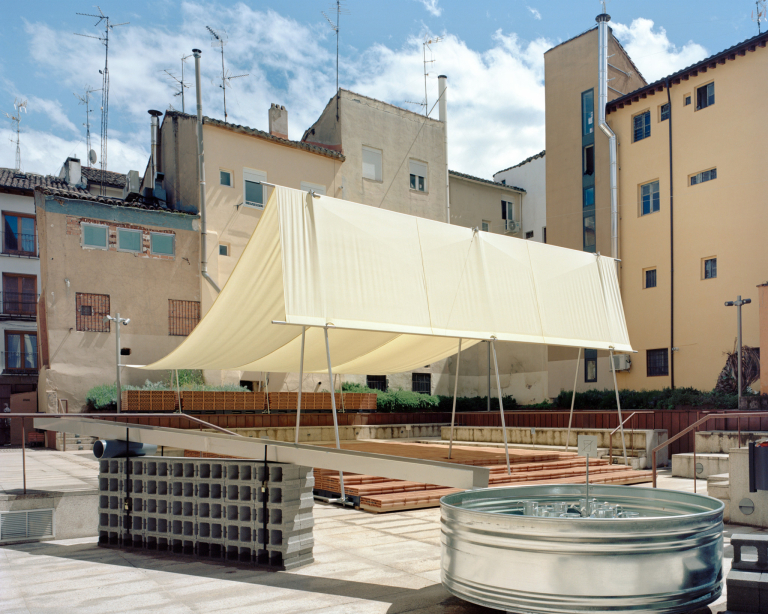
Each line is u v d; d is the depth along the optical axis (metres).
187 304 23.16
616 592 4.20
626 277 25.33
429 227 12.94
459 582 4.82
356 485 11.38
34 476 10.95
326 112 28.61
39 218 21.72
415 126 30.03
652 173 24.61
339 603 5.33
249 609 5.18
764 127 20.98
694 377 22.52
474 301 13.07
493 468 13.34
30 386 28.61
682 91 23.67
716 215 22.25
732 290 21.56
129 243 22.30
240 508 6.90
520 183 35.97
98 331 21.42
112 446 8.00
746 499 8.56
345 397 22.12
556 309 14.59
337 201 11.63
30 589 5.83
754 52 21.36
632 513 5.38
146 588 5.84
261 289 12.03
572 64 27.94
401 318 11.72
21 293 28.91
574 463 14.75
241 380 23.50
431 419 23.80
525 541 4.40
